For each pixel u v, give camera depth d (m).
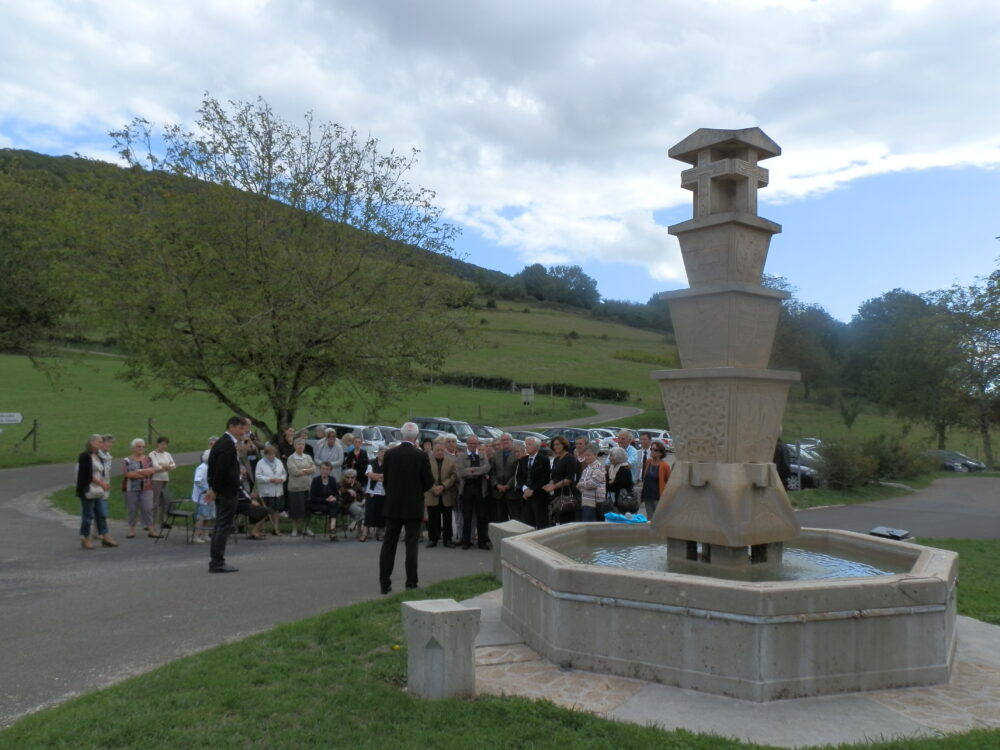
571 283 159.00
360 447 15.91
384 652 5.96
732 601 5.09
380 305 20.08
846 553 7.79
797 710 4.89
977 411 37.34
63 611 7.59
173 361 19.19
